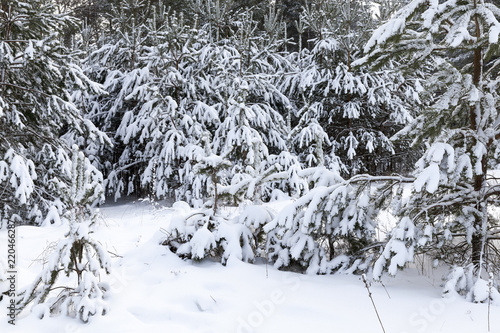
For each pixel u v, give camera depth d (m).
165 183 8.21
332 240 3.74
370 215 3.65
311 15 10.36
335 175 3.83
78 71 6.31
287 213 3.59
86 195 2.90
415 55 3.10
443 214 3.06
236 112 7.07
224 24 10.69
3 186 6.29
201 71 8.98
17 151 6.29
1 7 6.09
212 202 4.20
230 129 7.48
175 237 4.11
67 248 2.77
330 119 9.44
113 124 10.40
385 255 2.99
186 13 12.77
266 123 8.61
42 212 6.76
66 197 2.87
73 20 6.46
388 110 9.59
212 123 8.55
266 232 3.71
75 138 9.13
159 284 3.24
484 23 2.94
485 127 3.05
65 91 6.70
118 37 10.35
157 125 7.93
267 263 3.85
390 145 9.18
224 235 3.75
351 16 9.61
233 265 3.55
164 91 8.59
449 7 2.82
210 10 10.47
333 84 9.07
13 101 6.17
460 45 2.96
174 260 3.75
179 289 3.12
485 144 2.97
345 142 9.18
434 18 2.87
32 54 5.36
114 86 9.42
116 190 9.16
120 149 10.31
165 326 2.63
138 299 3.01
